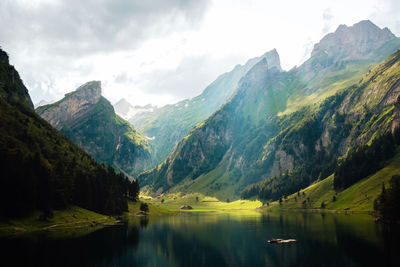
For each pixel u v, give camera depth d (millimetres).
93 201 195875
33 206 147125
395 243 105375
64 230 143250
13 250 96562
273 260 92750
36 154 157500
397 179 147750
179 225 188750
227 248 115188
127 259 97625
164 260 97625
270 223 186875
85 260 91500
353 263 83188
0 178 133250
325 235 128750
